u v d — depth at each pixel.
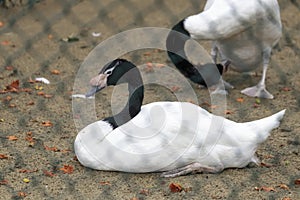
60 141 11.66
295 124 12.53
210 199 9.70
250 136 10.40
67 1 19.58
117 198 9.73
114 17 18.58
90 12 18.92
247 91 14.18
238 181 10.24
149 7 19.23
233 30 12.99
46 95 13.76
